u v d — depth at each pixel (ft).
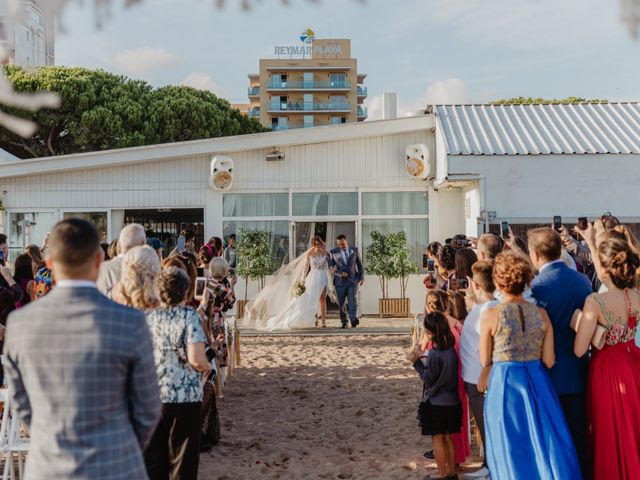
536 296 14.56
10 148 86.84
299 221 51.85
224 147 50.11
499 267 13.91
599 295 13.53
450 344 16.70
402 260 49.96
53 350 8.07
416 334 21.90
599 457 13.42
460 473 17.54
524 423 13.24
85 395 8.00
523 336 13.53
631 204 43.55
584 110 52.37
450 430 16.69
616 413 13.28
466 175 43.96
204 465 18.63
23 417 8.43
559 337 14.34
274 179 51.52
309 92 273.33
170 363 13.58
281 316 44.78
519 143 45.57
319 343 39.73
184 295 13.99
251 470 18.24
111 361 8.12
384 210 51.98
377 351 36.81
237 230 51.49
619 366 13.46
